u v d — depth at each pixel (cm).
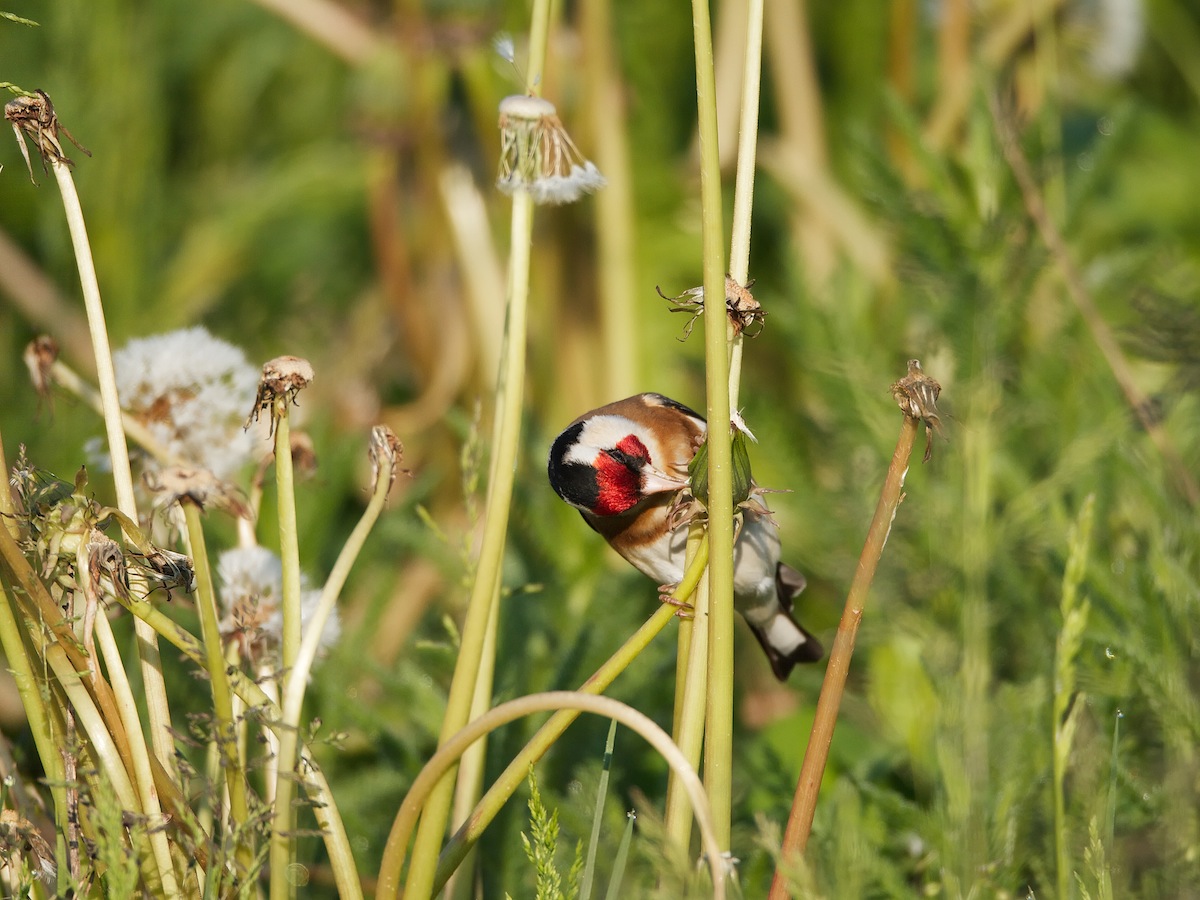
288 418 389
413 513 866
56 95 976
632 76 1004
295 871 414
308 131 1230
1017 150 718
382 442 397
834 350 763
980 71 766
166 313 1041
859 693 755
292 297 1170
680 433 604
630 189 918
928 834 529
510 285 432
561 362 963
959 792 515
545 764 640
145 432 486
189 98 1190
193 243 1085
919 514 687
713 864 328
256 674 457
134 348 503
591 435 597
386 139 945
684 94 1030
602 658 680
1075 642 464
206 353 501
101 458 504
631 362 927
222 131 1201
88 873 387
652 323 970
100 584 382
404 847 383
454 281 974
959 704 561
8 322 984
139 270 1027
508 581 746
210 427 494
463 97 951
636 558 618
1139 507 690
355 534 402
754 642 841
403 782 630
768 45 991
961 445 664
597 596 738
